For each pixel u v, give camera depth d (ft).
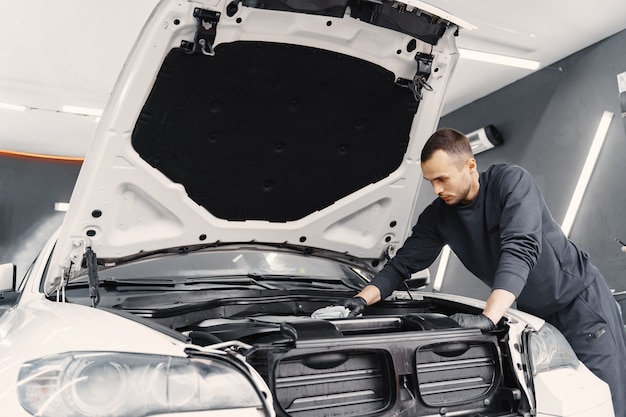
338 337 4.29
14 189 32.99
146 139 5.60
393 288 6.72
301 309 6.49
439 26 5.96
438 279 26.99
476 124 25.82
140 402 3.54
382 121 6.54
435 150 5.93
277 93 5.88
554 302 6.50
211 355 3.83
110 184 5.62
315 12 5.32
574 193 20.58
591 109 20.26
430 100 6.54
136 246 6.09
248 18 5.21
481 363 5.04
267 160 6.35
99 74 21.76
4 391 3.52
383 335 4.43
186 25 5.07
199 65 5.34
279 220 6.89
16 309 5.47
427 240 6.93
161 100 5.41
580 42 20.07
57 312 4.57
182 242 6.44
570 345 6.15
